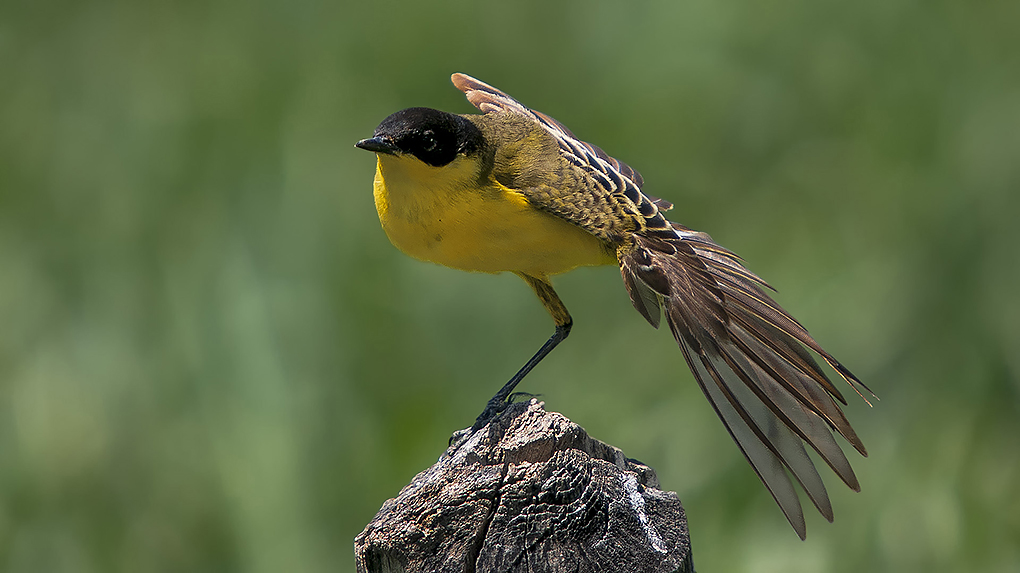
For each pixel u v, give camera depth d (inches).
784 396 284.2
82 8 543.8
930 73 511.5
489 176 322.7
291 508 450.0
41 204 520.7
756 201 542.6
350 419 475.2
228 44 533.3
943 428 447.8
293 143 510.3
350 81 527.2
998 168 478.9
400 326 497.0
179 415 474.0
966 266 468.8
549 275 349.1
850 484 271.3
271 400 463.5
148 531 468.4
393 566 248.2
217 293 484.1
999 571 427.2
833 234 519.8
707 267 313.4
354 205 507.8
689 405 470.9
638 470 260.4
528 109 403.9
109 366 484.4
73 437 476.4
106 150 524.7
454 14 533.3
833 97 531.8
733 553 437.7
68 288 501.4
